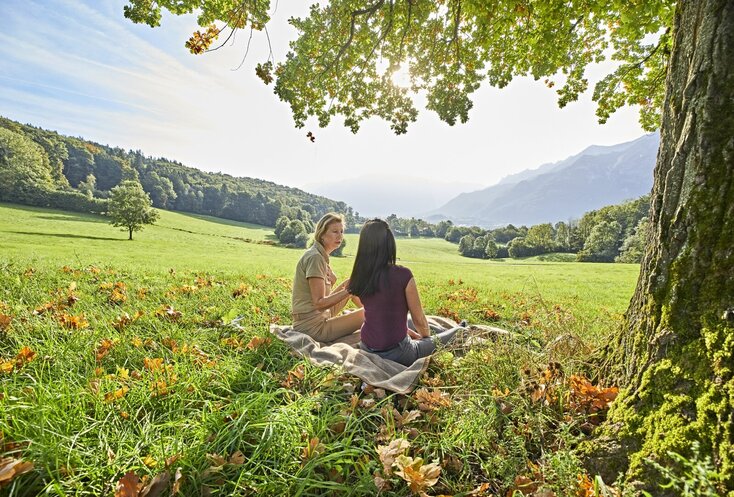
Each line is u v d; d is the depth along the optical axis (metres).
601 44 4.82
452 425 2.03
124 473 1.55
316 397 2.20
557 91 5.26
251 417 1.93
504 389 2.31
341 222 3.83
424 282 10.17
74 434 1.75
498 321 4.81
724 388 1.42
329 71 4.74
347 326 3.61
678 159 1.91
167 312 3.88
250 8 4.16
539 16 4.09
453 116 5.14
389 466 1.65
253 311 4.39
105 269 7.83
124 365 2.52
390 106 5.32
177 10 4.41
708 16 1.81
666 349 1.74
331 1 4.38
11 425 1.72
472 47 4.77
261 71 4.39
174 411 2.04
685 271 1.76
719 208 1.70
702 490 1.21
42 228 45.88
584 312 5.85
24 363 2.39
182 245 44.41
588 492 1.48
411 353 2.90
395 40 5.02
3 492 1.37
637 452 1.59
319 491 1.63
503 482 1.66
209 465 1.64
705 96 1.78
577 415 1.96
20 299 4.07
